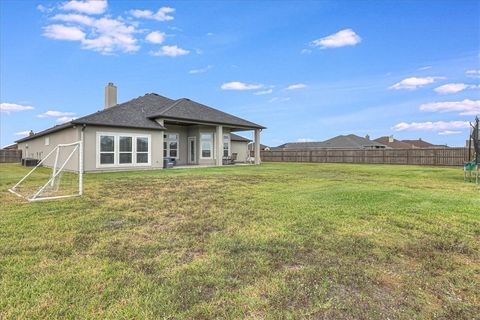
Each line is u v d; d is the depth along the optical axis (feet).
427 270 10.94
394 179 39.29
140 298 8.77
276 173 47.29
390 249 12.93
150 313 8.02
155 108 65.87
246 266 11.07
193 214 18.98
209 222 17.04
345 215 18.54
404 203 22.12
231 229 15.64
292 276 10.27
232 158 77.30
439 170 57.52
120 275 10.26
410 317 8.01
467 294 9.29
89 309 8.17
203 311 8.13
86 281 9.79
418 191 27.78
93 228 15.84
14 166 67.46
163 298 8.77
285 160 109.19
